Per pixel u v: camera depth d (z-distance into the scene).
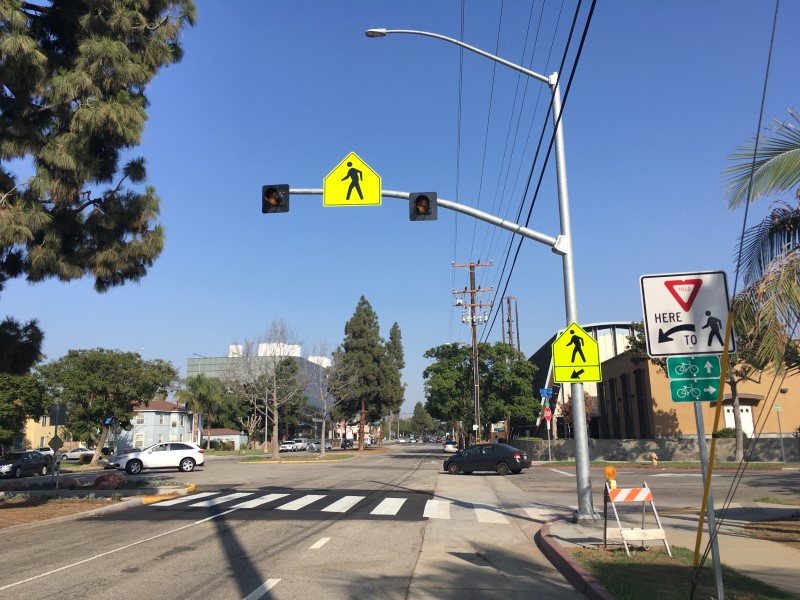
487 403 51.47
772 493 18.28
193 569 8.82
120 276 17.33
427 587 8.03
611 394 48.31
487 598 7.54
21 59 13.17
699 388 6.58
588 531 11.58
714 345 6.61
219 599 7.26
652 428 37.19
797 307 7.27
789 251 7.75
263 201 13.40
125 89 15.78
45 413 45.72
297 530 12.30
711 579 7.58
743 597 6.70
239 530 12.30
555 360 12.91
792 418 35.31
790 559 8.62
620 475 27.09
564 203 13.31
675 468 30.00
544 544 10.59
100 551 10.28
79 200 16.11
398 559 9.70
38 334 17.33
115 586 7.87
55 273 16.09
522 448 45.19
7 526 12.99
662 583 7.43
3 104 14.33
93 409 45.09
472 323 47.69
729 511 14.07
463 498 18.55
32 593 7.59
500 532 12.43
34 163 14.56
